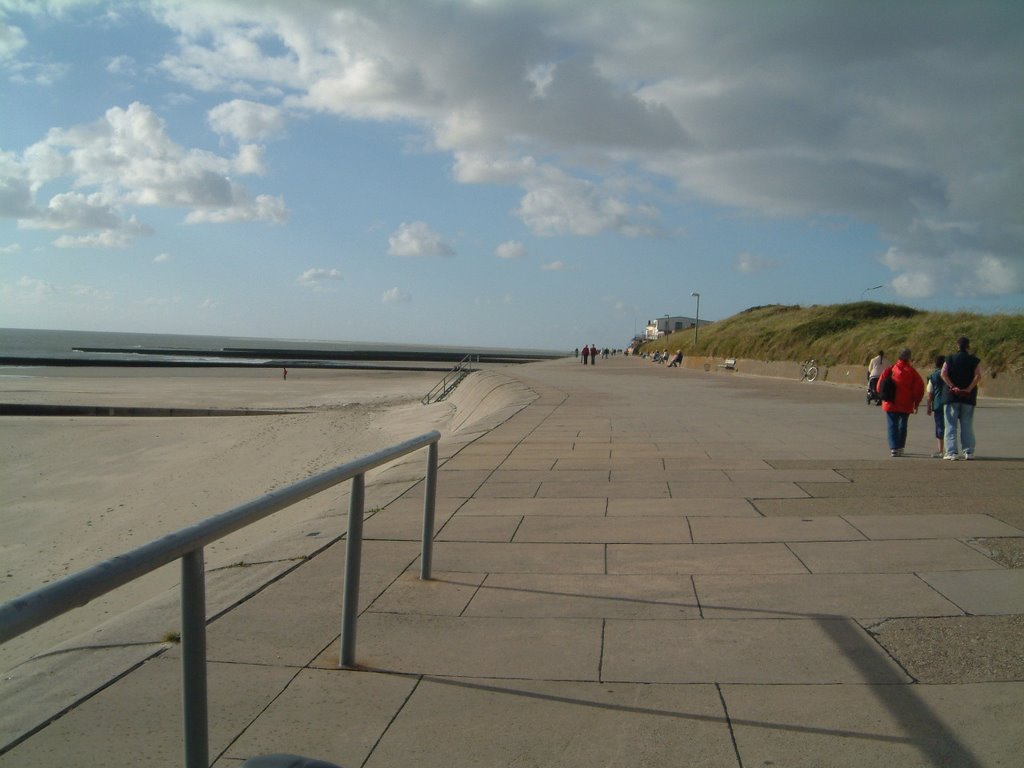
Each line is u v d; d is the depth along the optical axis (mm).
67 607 2094
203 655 2842
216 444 23969
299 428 27938
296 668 4328
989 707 3795
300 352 141750
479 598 5469
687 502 8375
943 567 5953
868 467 10422
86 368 75000
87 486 17641
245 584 5848
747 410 19594
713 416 17984
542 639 4738
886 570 5914
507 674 4262
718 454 11750
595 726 3691
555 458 11547
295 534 7391
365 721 3748
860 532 6988
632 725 3693
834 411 19219
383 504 8562
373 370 78688
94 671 4316
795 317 48000
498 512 8070
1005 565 5969
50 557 12141
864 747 3457
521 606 5305
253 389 48469
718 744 3514
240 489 17266
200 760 2846
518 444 13188
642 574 5961
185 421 30516
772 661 4375
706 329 68750
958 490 8719
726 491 8906
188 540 2658
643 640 4707
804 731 3607
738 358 46406
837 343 36219
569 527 7402
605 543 6828
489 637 4773
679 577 5871
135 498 16328
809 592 5477
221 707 3877
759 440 13438
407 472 10898
